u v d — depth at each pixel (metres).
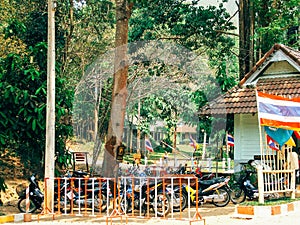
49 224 11.21
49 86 12.98
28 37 20.62
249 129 18.09
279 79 18.05
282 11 22.12
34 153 15.17
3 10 20.56
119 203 11.41
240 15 22.88
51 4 13.05
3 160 18.31
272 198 13.97
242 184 14.71
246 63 22.75
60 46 21.94
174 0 22.66
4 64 14.34
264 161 15.30
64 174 14.84
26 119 13.75
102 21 24.80
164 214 11.25
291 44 23.81
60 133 14.84
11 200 15.00
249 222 11.09
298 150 17.20
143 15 22.92
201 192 13.77
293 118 12.50
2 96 13.62
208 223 11.05
